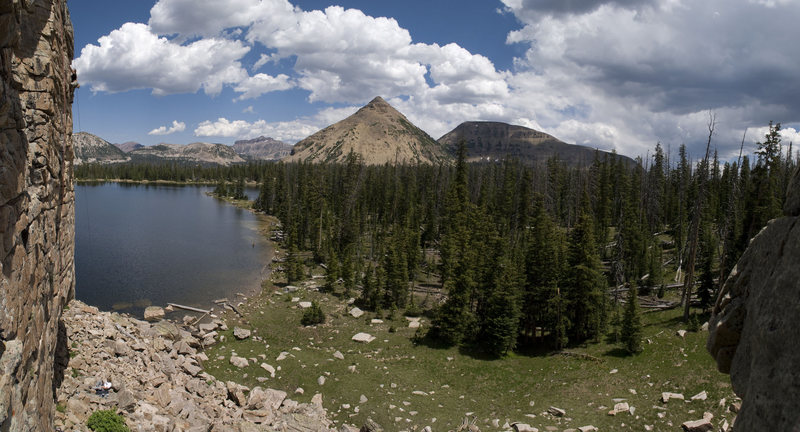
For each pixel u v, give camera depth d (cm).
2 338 840
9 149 900
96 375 1869
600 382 2873
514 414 2534
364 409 2573
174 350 2862
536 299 3806
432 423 2438
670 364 2962
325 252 7306
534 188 9462
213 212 13288
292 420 2273
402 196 10725
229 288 5544
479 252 4934
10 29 891
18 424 895
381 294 4931
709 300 4044
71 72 1688
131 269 6269
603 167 8938
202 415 2038
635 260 5550
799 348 536
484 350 3656
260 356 3328
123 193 17988
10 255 890
